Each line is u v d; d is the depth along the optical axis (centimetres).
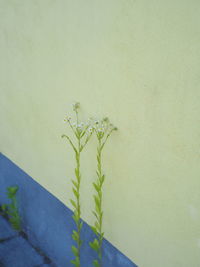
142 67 152
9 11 255
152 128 156
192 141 137
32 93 258
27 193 315
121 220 196
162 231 167
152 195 167
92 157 206
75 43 193
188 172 143
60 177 250
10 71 283
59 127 233
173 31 133
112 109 179
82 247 244
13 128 309
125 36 157
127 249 197
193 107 133
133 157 173
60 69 215
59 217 267
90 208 224
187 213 149
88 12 177
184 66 132
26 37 243
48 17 211
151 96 151
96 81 185
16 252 305
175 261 163
